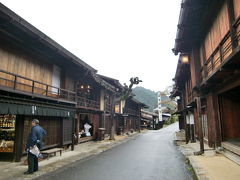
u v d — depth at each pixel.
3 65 10.53
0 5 8.31
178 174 8.47
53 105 13.35
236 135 11.35
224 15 9.57
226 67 7.72
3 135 11.59
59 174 8.70
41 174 8.69
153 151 15.44
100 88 25.89
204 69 11.77
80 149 16.52
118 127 34.22
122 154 14.12
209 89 12.33
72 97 17.11
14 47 11.29
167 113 78.25
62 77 16.05
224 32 9.63
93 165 10.50
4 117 11.67
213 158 10.18
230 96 11.62
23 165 10.20
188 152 13.70
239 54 6.44
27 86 12.22
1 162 10.80
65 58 14.35
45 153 11.76
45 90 12.59
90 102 23.39
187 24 11.56
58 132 14.88
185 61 15.44
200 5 9.80
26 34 10.80
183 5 9.71
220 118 11.52
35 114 11.39
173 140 24.33
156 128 59.53
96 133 24.56
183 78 21.59
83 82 21.45
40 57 13.40
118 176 8.30
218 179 6.80
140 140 24.78
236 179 6.77
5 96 9.41
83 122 23.58
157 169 9.45
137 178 7.97
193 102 15.89
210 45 11.84
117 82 28.92
